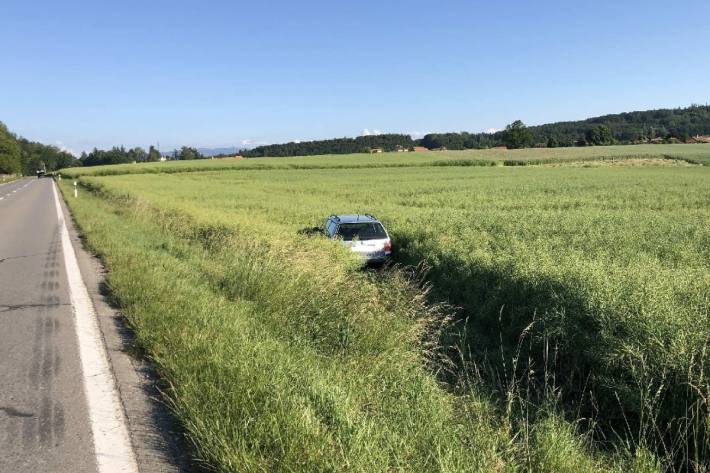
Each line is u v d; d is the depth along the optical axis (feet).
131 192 99.66
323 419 12.50
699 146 369.71
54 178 289.74
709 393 13.17
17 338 20.34
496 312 25.52
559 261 29.68
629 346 15.99
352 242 40.98
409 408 14.11
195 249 40.06
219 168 290.76
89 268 34.45
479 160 289.53
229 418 12.02
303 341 18.84
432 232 46.24
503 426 13.96
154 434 12.76
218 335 17.80
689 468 13.20
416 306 24.44
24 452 12.00
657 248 36.29
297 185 153.89
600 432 15.47
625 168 228.02
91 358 17.90
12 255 41.47
